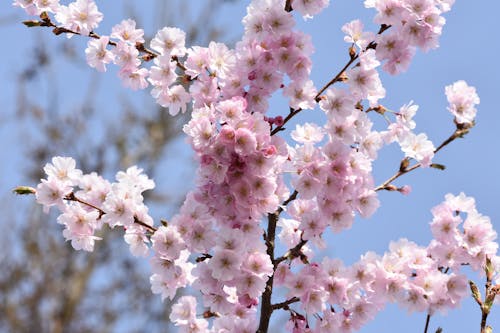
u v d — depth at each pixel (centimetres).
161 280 351
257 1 310
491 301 293
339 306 311
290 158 314
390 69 321
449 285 310
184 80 335
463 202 318
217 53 321
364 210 311
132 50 340
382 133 333
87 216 314
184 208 304
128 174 323
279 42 307
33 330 813
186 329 356
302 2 316
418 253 313
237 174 290
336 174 296
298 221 358
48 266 852
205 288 311
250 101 315
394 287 308
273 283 333
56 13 340
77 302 833
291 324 331
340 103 307
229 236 292
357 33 318
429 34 315
